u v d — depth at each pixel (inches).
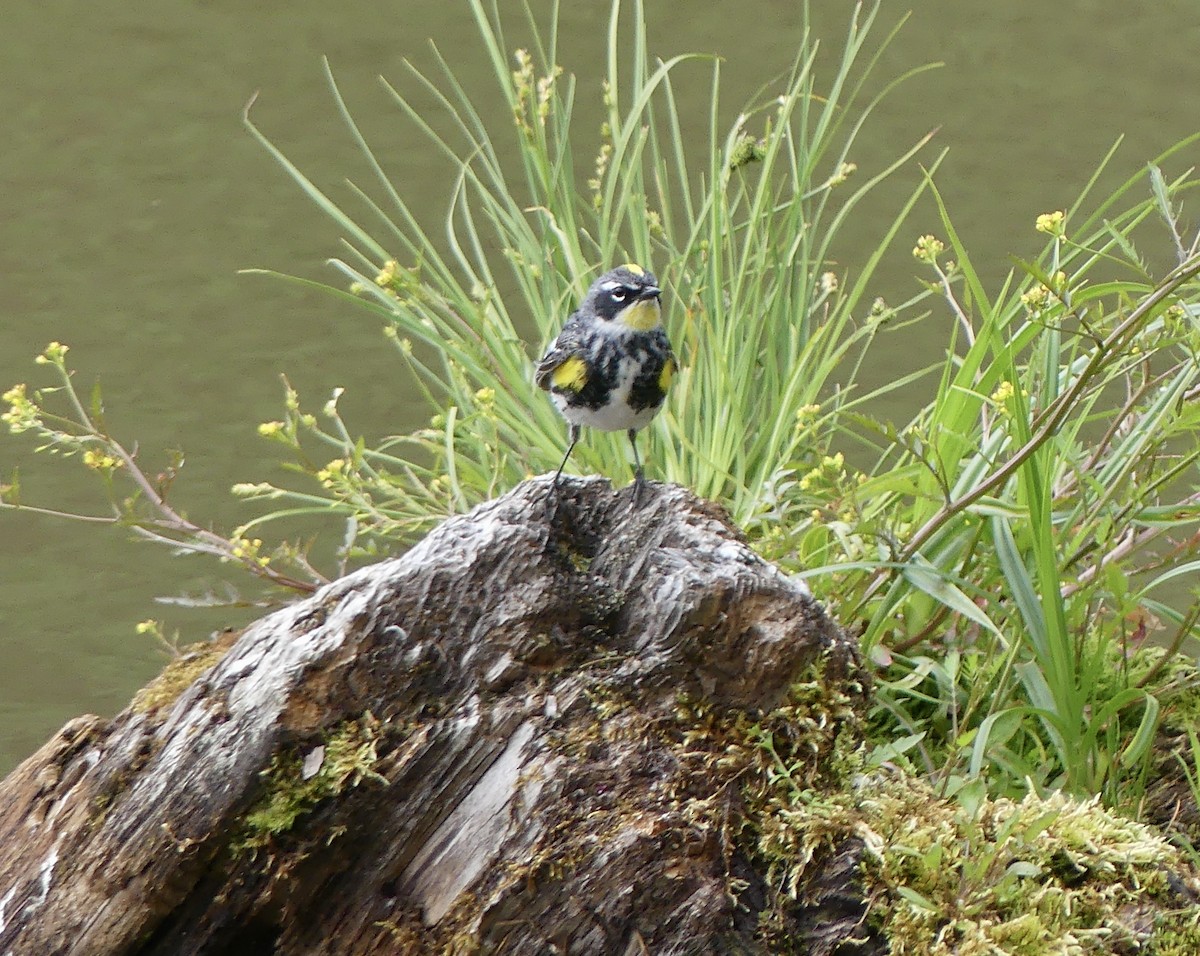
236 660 273.6
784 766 269.9
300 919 272.4
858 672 286.4
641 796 261.6
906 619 375.2
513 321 639.8
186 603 414.9
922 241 375.2
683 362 460.1
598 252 514.9
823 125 461.1
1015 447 372.2
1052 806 280.1
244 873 269.6
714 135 458.6
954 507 334.3
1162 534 420.8
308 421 415.5
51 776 286.4
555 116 486.6
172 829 268.1
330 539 551.5
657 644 271.7
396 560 275.9
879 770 287.4
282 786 264.7
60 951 276.1
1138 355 370.0
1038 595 356.2
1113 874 271.9
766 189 461.4
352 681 265.4
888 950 257.9
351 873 269.1
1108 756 337.4
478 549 273.4
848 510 364.8
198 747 267.7
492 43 479.2
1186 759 352.5
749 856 264.1
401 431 596.7
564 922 256.4
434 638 268.5
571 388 353.4
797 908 261.1
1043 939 254.1
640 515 286.5
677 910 255.0
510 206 482.0
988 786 332.2
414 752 262.8
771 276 482.3
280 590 446.0
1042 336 381.4
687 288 474.3
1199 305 368.5
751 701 272.4
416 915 264.7
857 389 607.2
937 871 260.5
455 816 264.2
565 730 265.6
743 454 422.9
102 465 382.3
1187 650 436.8
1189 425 350.9
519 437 446.3
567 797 259.6
